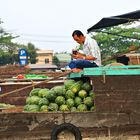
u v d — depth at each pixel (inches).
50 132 347.3
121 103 355.9
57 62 2733.8
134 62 473.1
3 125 342.6
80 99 367.9
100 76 355.3
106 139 354.0
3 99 570.6
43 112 347.6
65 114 350.0
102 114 354.3
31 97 377.4
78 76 372.5
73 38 404.2
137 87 357.1
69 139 349.4
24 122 345.1
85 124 351.6
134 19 402.0
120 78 356.5
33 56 3110.2
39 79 594.9
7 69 927.7
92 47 394.9
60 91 372.2
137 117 357.1
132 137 356.5
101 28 448.5
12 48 2571.4
